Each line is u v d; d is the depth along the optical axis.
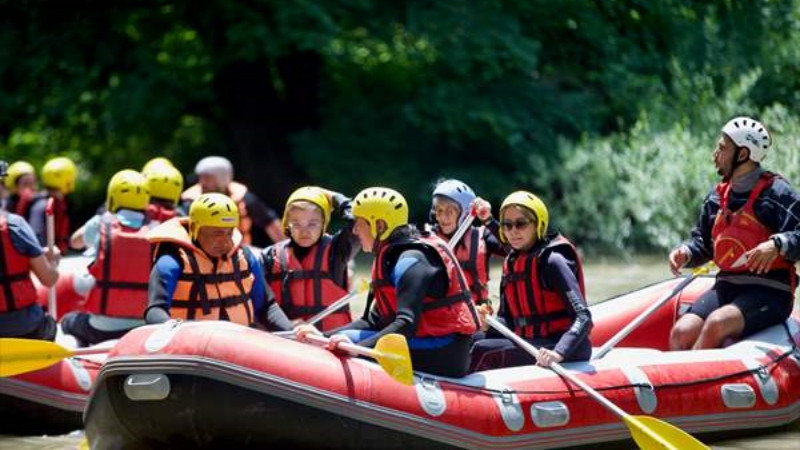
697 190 42.00
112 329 21.66
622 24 48.06
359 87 52.25
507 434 16.64
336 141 50.88
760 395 19.05
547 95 48.59
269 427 15.70
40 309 20.17
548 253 17.94
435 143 50.94
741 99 43.03
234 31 45.47
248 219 29.12
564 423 17.14
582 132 48.19
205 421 15.56
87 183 58.81
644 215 43.12
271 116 52.22
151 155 58.03
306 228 19.45
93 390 16.17
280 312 18.36
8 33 48.66
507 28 45.47
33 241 19.80
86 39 49.62
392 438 16.08
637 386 17.88
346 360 16.27
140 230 21.89
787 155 36.44
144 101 48.62
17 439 19.03
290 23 43.97
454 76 48.69
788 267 20.22
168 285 17.19
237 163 55.88
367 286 19.14
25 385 19.27
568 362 17.92
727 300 20.47
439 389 16.50
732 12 45.53
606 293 33.00
